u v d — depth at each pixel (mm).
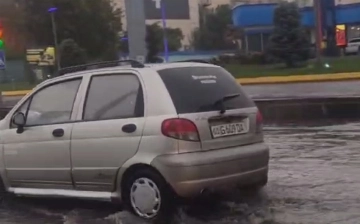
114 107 7094
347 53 49312
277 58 40844
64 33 59219
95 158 7074
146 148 6691
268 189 7969
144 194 6750
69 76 7656
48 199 8281
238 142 6961
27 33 57750
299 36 40250
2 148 8062
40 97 7883
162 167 6570
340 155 10406
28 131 7781
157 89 6809
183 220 6711
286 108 17422
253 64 44438
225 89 7129
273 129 15172
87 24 60156
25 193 7875
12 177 8008
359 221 6438
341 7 51438
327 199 7395
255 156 7059
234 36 58188
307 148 11453
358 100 16266
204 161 6578
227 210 7066
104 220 7035
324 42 48969
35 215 7570
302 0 50188
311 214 6785
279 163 10000
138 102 6906
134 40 25266
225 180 6746
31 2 58094
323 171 9102
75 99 7469
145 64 7215
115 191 7004
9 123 8094
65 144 7352
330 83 27609
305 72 33719
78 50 51281
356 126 14516
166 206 6645
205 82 7035
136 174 6797
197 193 6578
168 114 6645
